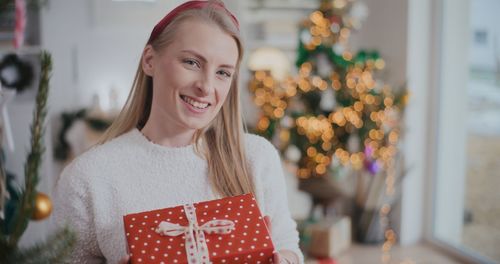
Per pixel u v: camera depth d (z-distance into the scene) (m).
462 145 3.24
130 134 1.12
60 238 0.56
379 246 3.46
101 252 1.10
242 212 1.01
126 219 0.99
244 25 3.48
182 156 1.11
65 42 3.57
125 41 3.64
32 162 0.60
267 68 3.20
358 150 3.18
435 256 3.33
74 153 3.48
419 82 3.40
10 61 3.05
